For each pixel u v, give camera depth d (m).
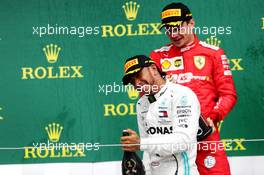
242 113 21.80
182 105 18.27
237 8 21.81
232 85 20.00
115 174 21.69
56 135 21.89
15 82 21.91
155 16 21.88
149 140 18.20
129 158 18.52
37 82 21.91
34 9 21.94
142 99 19.00
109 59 21.91
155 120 18.45
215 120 19.88
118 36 21.92
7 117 21.91
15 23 21.91
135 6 21.88
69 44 21.91
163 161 18.48
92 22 21.89
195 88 19.86
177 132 18.16
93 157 21.78
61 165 21.78
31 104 21.94
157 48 21.88
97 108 21.86
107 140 21.84
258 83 21.83
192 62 19.98
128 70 18.53
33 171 21.77
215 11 21.83
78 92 21.88
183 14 19.84
